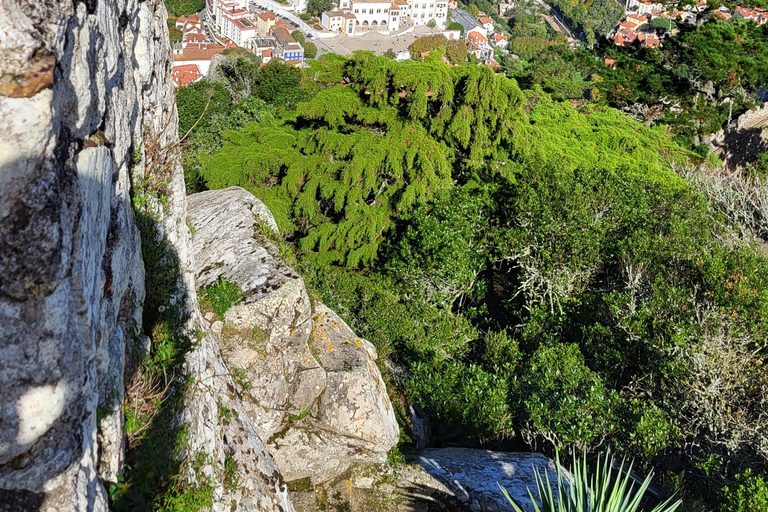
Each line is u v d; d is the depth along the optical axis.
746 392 9.08
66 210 2.33
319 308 7.40
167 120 5.03
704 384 9.12
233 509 4.51
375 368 7.29
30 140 2.09
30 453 2.25
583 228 12.54
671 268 11.21
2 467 2.19
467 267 12.52
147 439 3.59
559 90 29.94
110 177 2.98
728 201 16.06
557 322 12.13
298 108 14.55
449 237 12.26
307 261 11.77
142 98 4.38
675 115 30.19
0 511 2.21
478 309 13.56
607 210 13.09
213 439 4.58
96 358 2.86
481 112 14.20
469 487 7.09
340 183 13.73
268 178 14.83
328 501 6.43
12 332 2.15
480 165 14.45
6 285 2.12
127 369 3.62
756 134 30.08
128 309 3.70
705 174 17.98
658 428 8.53
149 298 4.32
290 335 6.34
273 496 5.10
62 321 2.30
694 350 9.18
